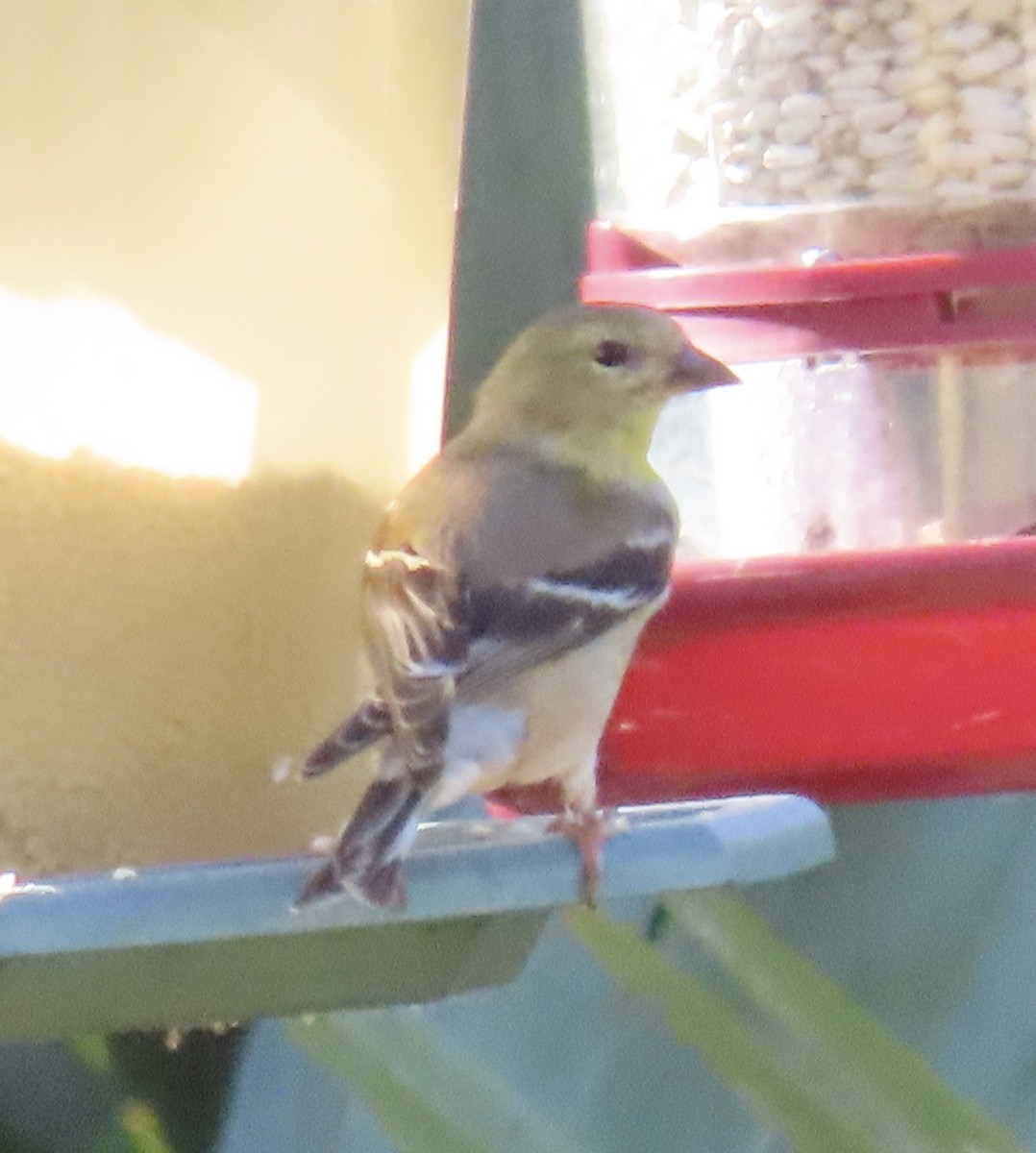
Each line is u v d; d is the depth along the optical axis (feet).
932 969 12.69
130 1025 12.39
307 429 12.50
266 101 12.44
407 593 12.46
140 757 12.45
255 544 12.48
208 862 12.37
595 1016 12.66
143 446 12.43
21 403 12.38
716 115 12.79
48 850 12.42
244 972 12.40
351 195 12.49
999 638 12.53
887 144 12.76
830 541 12.75
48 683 12.41
